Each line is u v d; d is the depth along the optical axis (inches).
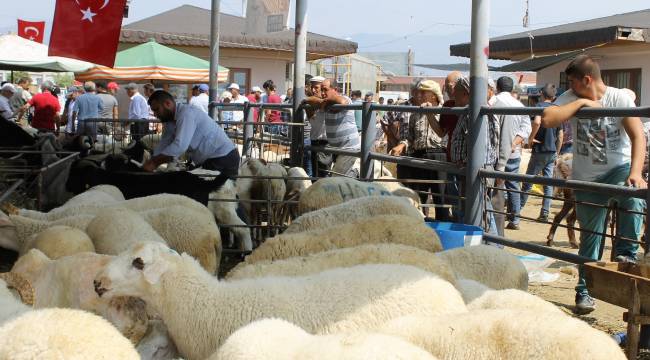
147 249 155.2
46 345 98.3
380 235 206.7
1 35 544.7
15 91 772.0
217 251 237.3
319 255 180.1
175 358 158.2
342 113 373.7
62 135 634.2
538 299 161.9
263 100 739.4
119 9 355.9
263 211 357.1
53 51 351.6
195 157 317.1
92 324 103.7
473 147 270.1
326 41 998.4
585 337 118.0
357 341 108.3
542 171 442.0
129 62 630.5
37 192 283.4
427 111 295.6
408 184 364.2
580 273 237.9
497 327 124.0
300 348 110.6
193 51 949.8
